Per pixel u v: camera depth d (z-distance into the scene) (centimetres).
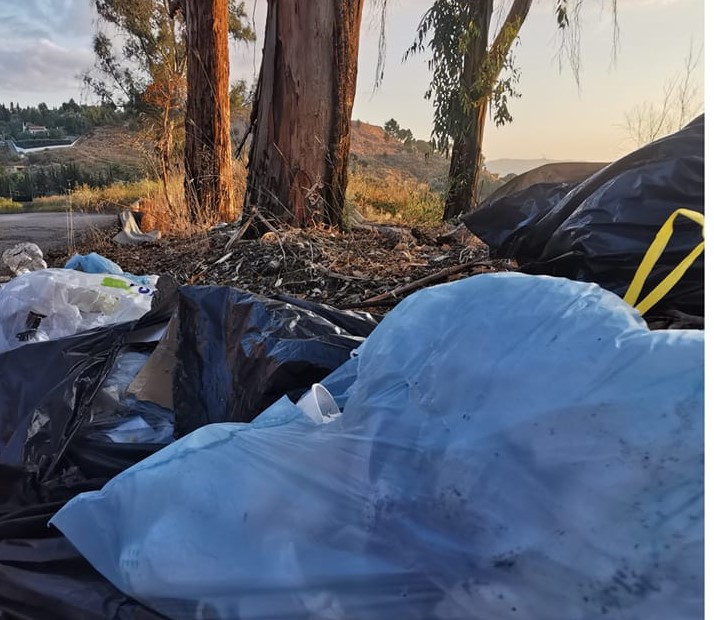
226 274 391
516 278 99
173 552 96
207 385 167
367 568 86
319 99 491
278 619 90
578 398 78
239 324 171
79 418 156
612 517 73
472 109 952
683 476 70
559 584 74
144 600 99
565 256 156
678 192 142
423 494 85
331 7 480
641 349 79
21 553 114
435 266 348
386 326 106
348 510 91
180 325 179
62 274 224
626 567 71
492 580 78
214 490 99
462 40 891
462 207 990
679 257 139
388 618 84
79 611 104
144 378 168
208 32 778
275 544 92
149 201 878
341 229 511
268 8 493
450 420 87
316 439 99
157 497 103
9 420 164
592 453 75
